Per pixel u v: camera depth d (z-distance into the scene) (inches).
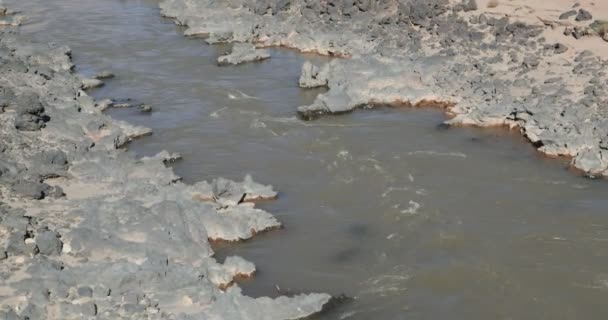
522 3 2037.4
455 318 1051.9
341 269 1162.0
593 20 1882.4
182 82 1921.8
